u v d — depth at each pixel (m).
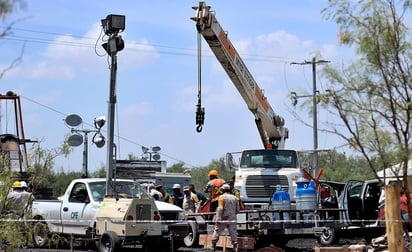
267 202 27.20
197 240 25.03
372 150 9.87
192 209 27.64
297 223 23.33
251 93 28.62
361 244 22.91
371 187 26.38
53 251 23.00
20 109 29.33
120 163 40.81
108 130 24.05
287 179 27.36
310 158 29.91
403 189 10.17
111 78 23.77
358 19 9.98
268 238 24.34
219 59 27.20
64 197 25.91
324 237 24.42
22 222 13.16
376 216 26.19
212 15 25.80
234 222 22.08
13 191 16.91
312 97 10.22
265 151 28.50
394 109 9.75
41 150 17.64
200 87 25.16
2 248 12.77
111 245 22.61
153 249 23.83
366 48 9.85
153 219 23.28
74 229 25.08
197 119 25.00
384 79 9.81
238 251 22.45
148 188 29.77
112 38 23.27
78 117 29.58
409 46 9.79
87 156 30.48
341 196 26.70
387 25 9.84
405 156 9.68
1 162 13.46
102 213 23.52
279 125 30.70
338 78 15.28
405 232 12.55
